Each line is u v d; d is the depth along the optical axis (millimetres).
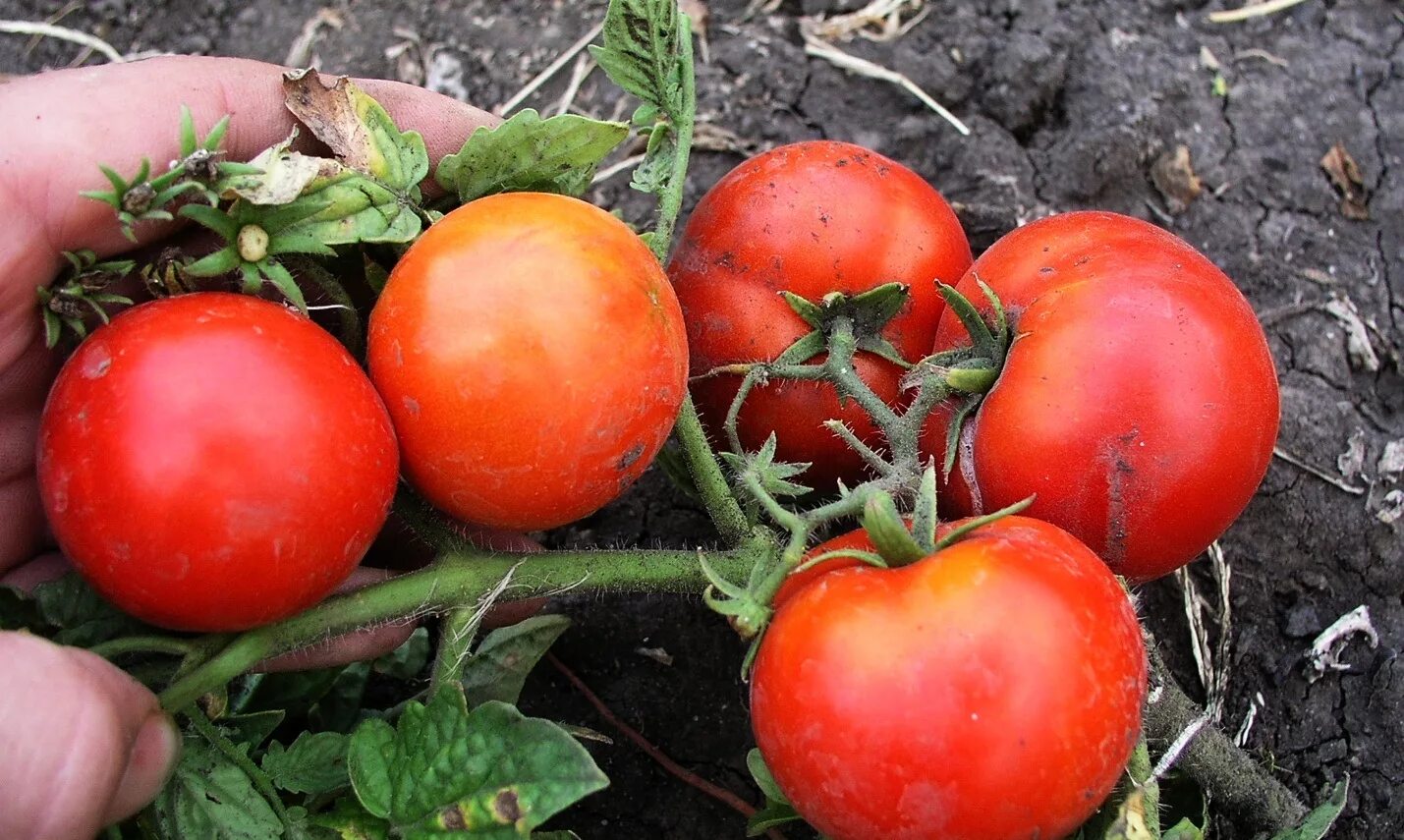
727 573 297
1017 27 452
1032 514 280
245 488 235
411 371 252
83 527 238
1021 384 276
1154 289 271
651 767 361
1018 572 244
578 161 295
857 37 455
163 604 243
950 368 283
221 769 273
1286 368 396
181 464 232
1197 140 428
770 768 258
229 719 284
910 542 250
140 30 474
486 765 261
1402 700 353
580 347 249
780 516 259
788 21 462
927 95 441
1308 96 434
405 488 287
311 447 240
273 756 283
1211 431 267
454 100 339
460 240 254
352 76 459
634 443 261
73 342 297
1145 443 267
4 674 228
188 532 234
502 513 264
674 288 324
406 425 257
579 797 253
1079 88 439
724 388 319
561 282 250
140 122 286
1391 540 373
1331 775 352
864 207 309
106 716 233
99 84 285
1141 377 266
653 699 366
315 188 261
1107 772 243
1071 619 241
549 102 455
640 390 257
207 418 234
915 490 278
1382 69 436
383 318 256
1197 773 316
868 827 243
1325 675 360
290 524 239
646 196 435
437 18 470
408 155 280
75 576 270
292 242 260
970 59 447
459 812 261
